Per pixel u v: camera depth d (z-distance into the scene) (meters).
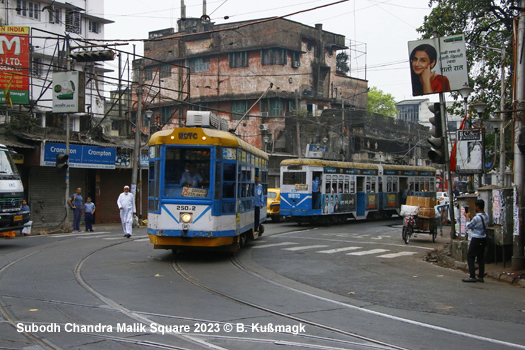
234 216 13.72
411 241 20.05
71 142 25.94
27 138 23.59
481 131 16.41
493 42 24.00
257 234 18.42
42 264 12.48
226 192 13.47
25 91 25.62
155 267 12.38
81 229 24.67
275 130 50.88
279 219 29.80
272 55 51.16
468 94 17.08
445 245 18.42
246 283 10.63
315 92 54.38
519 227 11.86
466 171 16.55
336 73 59.22
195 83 54.50
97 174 29.08
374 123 51.62
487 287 10.91
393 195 32.28
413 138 55.53
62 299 8.53
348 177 28.33
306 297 9.44
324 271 12.67
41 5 39.16
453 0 24.11
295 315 7.96
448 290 10.52
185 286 10.06
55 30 39.94
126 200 19.81
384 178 31.52
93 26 43.97
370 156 50.16
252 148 16.30
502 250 13.16
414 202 19.92
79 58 24.55
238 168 14.03
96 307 8.03
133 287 9.79
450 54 14.85
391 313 8.34
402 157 48.34
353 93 59.78
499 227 12.64
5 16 36.84
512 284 11.23
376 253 16.36
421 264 14.23
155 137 13.56
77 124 37.34
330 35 56.72
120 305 8.23
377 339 6.72
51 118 29.19
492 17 24.30
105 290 9.41
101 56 24.44
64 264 12.51
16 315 7.43
